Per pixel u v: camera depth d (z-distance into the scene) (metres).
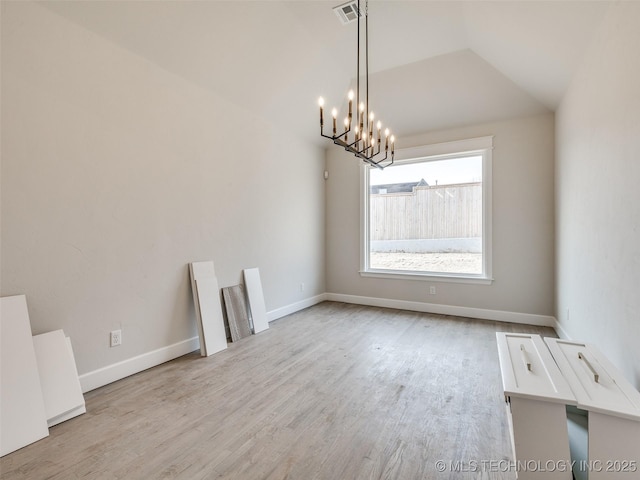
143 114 2.65
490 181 4.01
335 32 3.28
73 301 2.22
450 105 4.01
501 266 3.99
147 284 2.69
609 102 1.95
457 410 2.02
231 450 1.65
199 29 2.68
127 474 1.49
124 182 2.53
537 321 3.81
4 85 1.90
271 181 4.10
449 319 4.11
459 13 2.95
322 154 5.16
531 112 3.75
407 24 3.15
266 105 3.82
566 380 1.37
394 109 4.28
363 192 4.94
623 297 1.79
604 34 2.00
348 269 5.10
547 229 3.74
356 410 2.03
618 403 1.19
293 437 1.76
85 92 2.28
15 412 1.73
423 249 4.63
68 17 2.16
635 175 1.63
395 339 3.37
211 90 3.25
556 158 3.52
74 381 2.04
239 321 3.47
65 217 2.18
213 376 2.54
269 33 3.06
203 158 3.19
